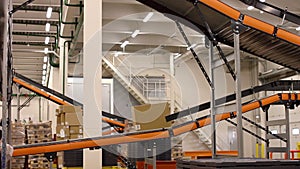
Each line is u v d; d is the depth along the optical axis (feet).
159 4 19.44
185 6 18.85
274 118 54.60
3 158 8.27
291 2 33.22
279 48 21.48
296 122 51.26
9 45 11.19
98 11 25.50
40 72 74.33
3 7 8.72
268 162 10.82
